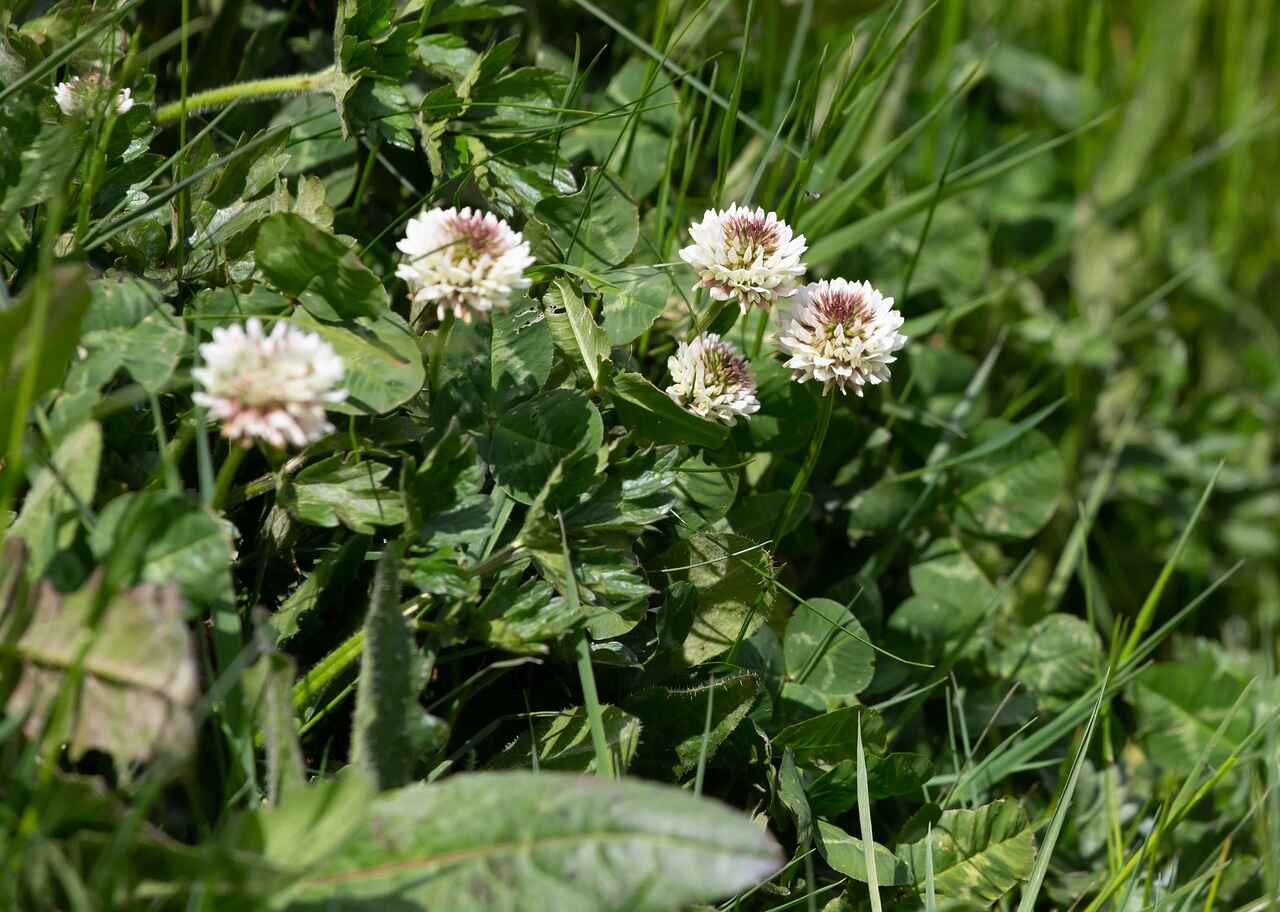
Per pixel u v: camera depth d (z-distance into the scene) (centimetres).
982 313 84
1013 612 79
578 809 64
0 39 70
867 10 83
